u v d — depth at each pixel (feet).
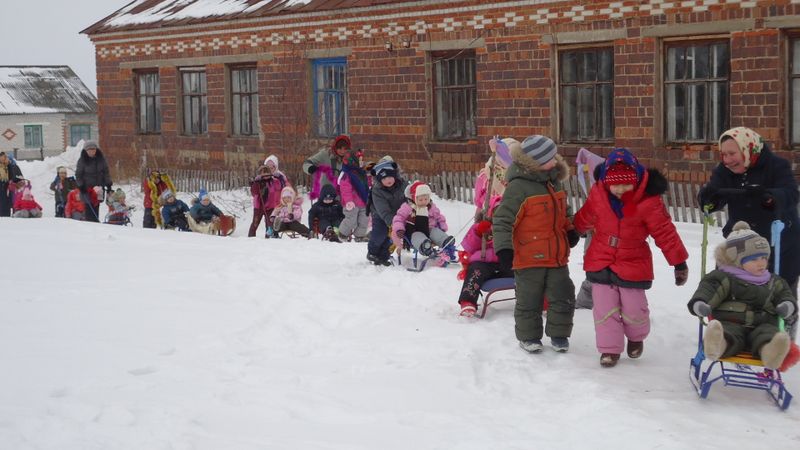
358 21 71.51
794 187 25.64
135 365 26.13
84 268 39.01
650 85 57.62
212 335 29.50
